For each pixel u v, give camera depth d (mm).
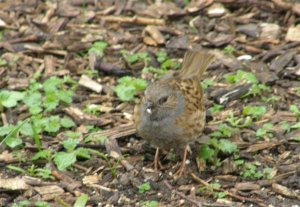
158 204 10289
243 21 14648
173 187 10641
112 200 10383
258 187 10555
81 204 10125
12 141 11320
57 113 12352
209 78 13219
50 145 11516
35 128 11703
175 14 14914
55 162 10906
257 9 14938
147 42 14250
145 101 10547
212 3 15133
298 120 11906
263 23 14586
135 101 12609
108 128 11969
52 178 10836
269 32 14281
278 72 13141
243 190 10523
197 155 11188
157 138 10766
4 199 10484
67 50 14031
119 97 12508
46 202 10344
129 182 10711
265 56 13602
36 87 12781
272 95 12641
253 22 14633
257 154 11234
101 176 10898
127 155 11383
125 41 14312
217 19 14773
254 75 13094
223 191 10492
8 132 11531
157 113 10523
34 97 12438
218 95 12570
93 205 10320
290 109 12086
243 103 12492
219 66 13500
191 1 15297
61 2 15398
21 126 11352
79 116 12227
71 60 13789
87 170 11023
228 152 11086
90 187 10648
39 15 15070
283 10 14766
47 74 13406
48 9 15195
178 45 14086
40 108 12258
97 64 13477
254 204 10289
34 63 13742
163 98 10492
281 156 11180
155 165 11016
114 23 14867
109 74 13422
